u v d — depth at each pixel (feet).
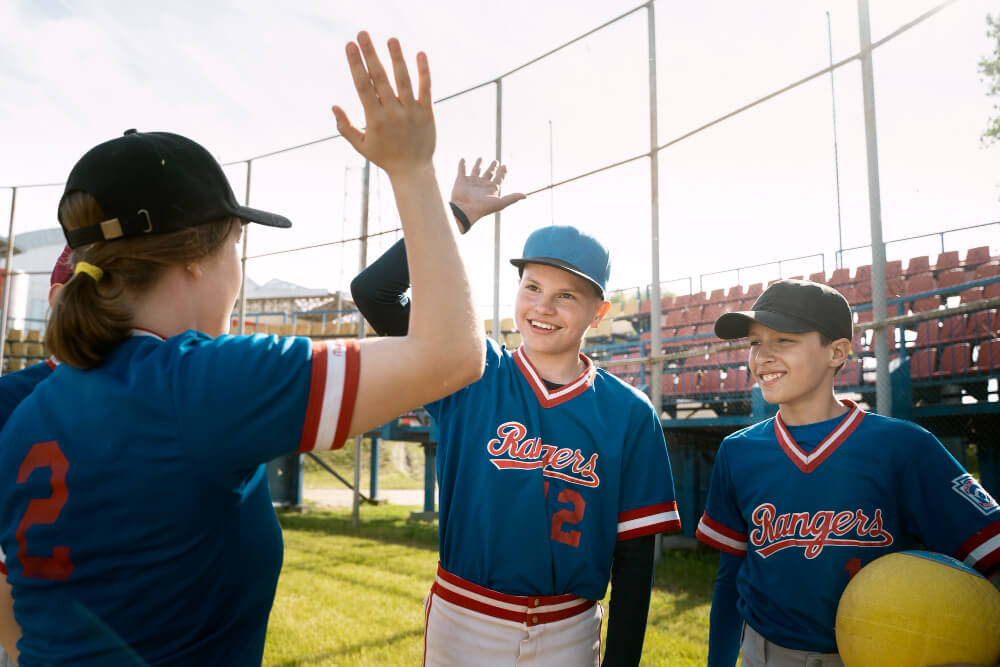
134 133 3.14
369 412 2.72
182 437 2.62
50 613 2.72
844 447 6.23
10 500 2.81
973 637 4.70
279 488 46.34
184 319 3.15
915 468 6.08
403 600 16.97
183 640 2.79
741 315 6.64
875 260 15.48
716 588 7.14
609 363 23.31
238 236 3.36
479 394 6.00
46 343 2.89
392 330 5.78
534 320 6.06
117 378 2.80
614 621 5.64
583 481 5.65
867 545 5.99
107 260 2.89
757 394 21.15
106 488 2.62
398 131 2.67
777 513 6.34
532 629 5.41
